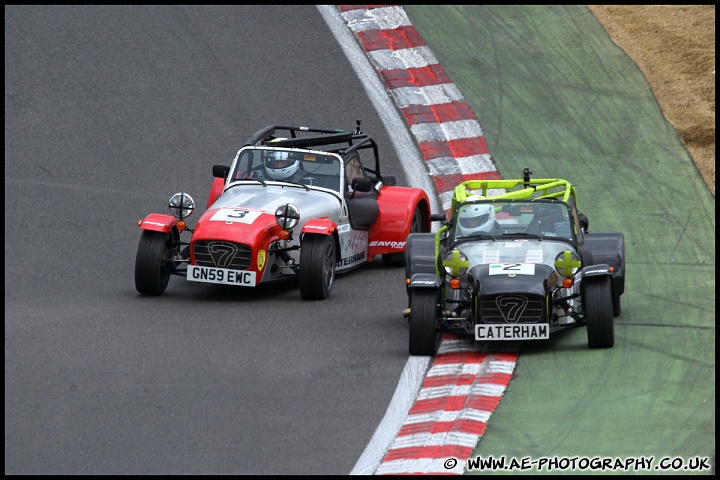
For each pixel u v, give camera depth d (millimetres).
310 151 57469
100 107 74438
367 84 77500
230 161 69250
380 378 41844
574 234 47969
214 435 36969
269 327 47750
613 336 44094
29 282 54062
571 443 35781
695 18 84750
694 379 40938
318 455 35469
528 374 41812
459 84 77625
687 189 66500
